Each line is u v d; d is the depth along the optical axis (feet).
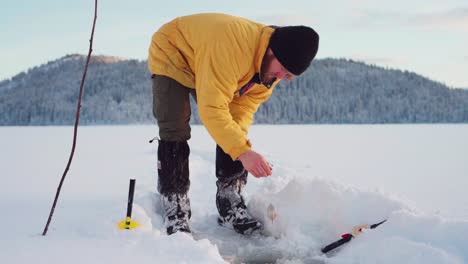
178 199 7.77
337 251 7.23
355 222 7.67
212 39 6.64
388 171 17.53
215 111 6.67
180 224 7.55
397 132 75.82
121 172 15.85
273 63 6.72
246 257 7.12
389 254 6.25
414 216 6.73
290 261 6.86
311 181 8.52
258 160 6.75
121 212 7.38
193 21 7.29
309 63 6.59
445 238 6.26
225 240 7.95
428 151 29.48
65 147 33.45
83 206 8.56
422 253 5.92
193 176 14.39
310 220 8.00
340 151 29.55
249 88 7.41
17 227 6.89
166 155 7.70
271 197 8.58
